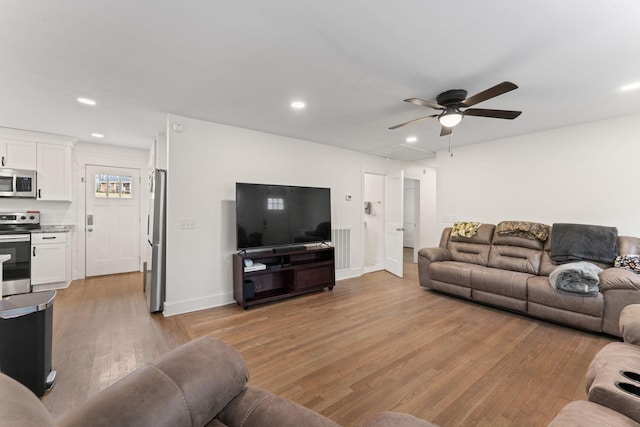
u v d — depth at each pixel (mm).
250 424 933
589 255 3160
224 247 3633
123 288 4207
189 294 3369
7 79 2365
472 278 3635
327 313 3332
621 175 3326
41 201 4383
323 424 872
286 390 1914
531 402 1805
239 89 2574
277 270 3734
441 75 2299
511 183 4234
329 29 1727
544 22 1644
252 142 3848
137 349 2443
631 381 1168
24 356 1769
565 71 2219
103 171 4895
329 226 4363
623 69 2180
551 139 3846
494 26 1687
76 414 768
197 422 896
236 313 3314
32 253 3949
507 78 2340
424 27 1703
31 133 4004
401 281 4879
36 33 1747
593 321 2729
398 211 5297
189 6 1521
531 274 3451
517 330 2877
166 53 1988
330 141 4500
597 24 1652
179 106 2988
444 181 5070
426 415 1690
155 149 4277
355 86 2502
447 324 3021
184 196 3330
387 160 5832
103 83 2449
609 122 3396
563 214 3756
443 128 2861
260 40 1842
